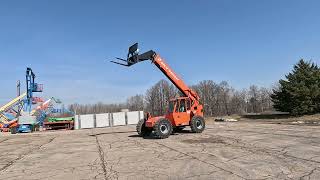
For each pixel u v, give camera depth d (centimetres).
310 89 4541
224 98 9638
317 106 4531
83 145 1897
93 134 2883
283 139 1628
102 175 1012
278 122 3266
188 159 1198
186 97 2195
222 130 2356
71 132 3616
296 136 1727
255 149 1348
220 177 899
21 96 5416
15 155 1620
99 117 5006
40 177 1042
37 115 4847
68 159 1370
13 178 1052
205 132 2223
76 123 4866
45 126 4625
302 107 4503
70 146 1888
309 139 1577
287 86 4638
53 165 1246
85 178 986
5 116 5247
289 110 4731
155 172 1012
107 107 12081
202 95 9562
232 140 1694
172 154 1334
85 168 1141
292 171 929
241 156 1199
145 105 10800
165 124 1980
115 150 1558
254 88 10081
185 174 962
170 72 2212
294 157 1131
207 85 9625
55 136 2958
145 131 2230
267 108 9688
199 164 1093
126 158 1302
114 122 5094
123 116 5159
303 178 849
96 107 12112
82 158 1372
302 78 4625
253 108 9950
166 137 1970
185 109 2170
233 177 891
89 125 4934
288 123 2922
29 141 2467
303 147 1337
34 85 5091
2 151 1833
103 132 3155
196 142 1681
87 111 11925
